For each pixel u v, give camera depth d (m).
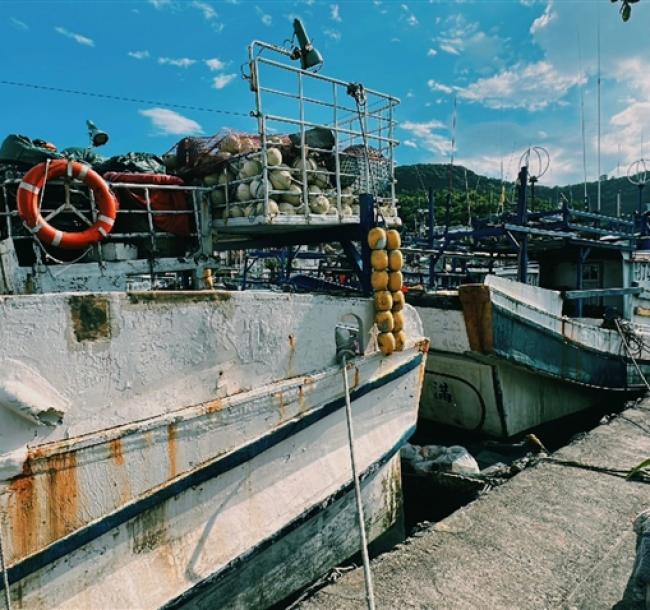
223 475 3.29
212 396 3.25
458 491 5.69
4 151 4.20
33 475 2.51
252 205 4.36
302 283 7.06
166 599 2.94
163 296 2.99
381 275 4.20
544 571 3.55
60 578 2.62
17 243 3.97
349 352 4.05
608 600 3.25
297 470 3.76
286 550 3.77
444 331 6.80
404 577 3.47
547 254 10.24
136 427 2.86
